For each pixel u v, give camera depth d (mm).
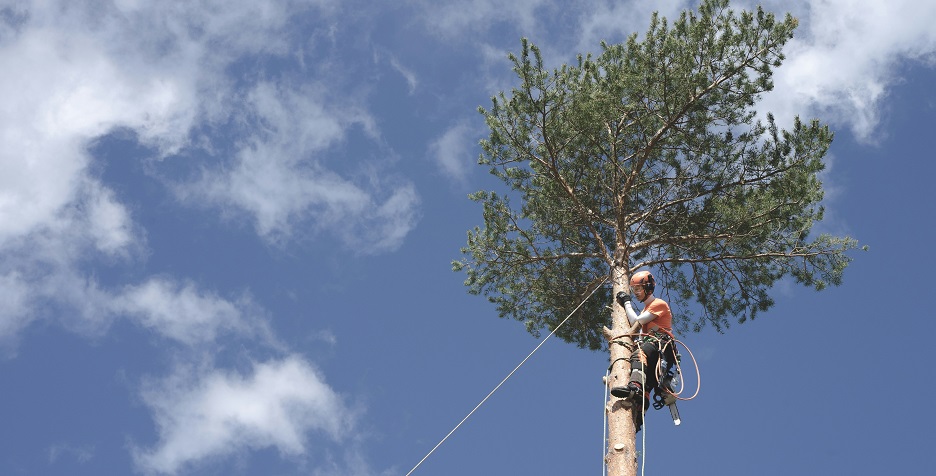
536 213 12797
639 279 8953
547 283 13242
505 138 12672
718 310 13016
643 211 12453
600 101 11695
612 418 8211
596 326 13219
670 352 8664
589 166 12375
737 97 11898
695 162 12203
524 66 12242
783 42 11641
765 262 12578
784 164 11914
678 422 8312
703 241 12297
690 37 11812
